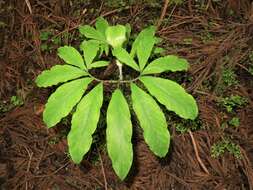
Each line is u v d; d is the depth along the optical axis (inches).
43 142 21.8
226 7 26.7
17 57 25.4
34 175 20.4
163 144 13.6
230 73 22.3
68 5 27.8
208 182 19.6
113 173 20.2
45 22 27.1
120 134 13.3
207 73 22.9
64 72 15.3
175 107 13.8
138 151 20.7
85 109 13.9
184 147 20.7
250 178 19.3
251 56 23.0
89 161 20.6
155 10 26.9
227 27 25.3
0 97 23.8
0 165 20.9
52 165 20.8
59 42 25.6
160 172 20.1
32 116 22.7
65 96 14.4
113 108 13.6
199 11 26.6
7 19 27.5
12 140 21.8
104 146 20.8
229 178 19.6
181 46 24.5
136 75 22.8
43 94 23.4
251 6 26.4
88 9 27.5
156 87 14.2
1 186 20.0
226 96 22.1
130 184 19.7
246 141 20.6
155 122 13.6
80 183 20.0
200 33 25.3
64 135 21.7
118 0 27.4
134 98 13.9
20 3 28.1
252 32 24.3
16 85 24.2
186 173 20.0
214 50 23.8
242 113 21.6
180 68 15.0
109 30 14.6
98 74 23.0
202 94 22.2
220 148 20.3
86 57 15.8
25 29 27.0
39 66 24.9
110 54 23.5
